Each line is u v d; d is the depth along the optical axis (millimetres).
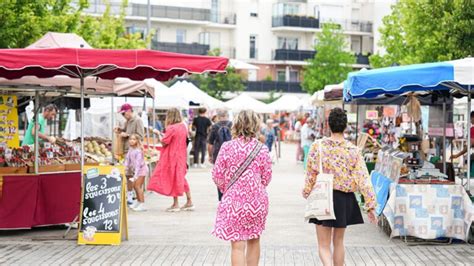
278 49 60594
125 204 10133
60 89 10602
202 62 9305
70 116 19797
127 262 8656
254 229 7031
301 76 61562
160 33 56656
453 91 11992
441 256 9070
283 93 59719
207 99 25734
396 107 16891
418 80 9328
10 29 19719
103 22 30344
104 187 9898
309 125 26094
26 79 11188
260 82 59344
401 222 9961
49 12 22078
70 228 10641
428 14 23641
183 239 10250
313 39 62188
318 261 8766
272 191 17188
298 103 33438
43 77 10688
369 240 10211
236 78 52438
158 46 55500
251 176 7004
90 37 25641
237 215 6949
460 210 9836
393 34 32594
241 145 7066
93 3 51531
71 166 11164
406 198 9891
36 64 8852
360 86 9484
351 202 7234
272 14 60938
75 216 10797
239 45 59812
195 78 52062
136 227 11352
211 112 36281
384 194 10359
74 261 8695
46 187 10547
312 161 7227
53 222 10594
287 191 17188
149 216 12648
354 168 7164
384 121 17188
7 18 19734
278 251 9406
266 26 60875
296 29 60625
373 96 12641
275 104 33406
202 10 57125
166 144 13141
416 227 9820
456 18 21266
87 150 15438
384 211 10000
